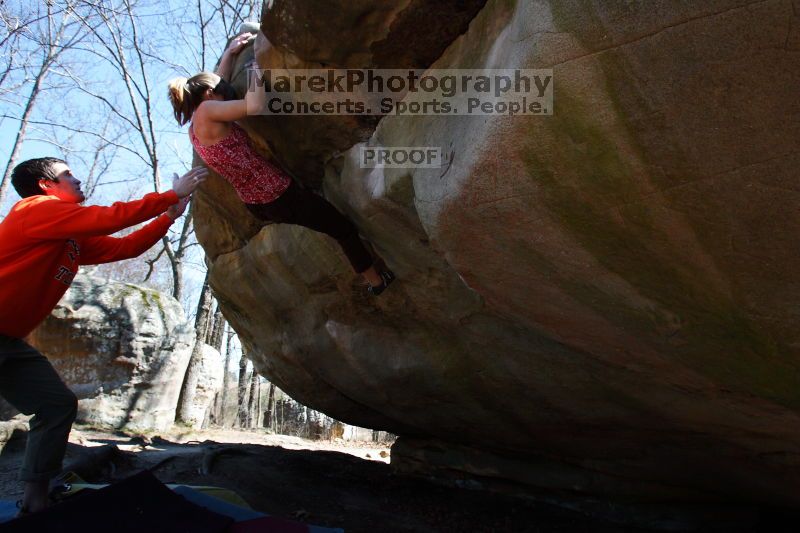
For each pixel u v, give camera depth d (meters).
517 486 5.18
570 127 1.77
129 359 8.36
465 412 4.52
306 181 3.56
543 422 4.13
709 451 3.52
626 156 1.76
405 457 6.07
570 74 1.69
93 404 8.07
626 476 4.41
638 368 2.84
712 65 1.51
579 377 3.40
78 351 8.16
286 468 5.98
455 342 3.91
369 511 4.92
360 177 3.07
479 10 2.31
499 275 2.51
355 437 16.11
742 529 4.18
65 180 3.26
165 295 9.28
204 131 3.03
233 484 5.12
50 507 2.82
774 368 2.20
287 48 2.78
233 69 3.61
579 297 2.40
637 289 2.19
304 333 4.91
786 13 1.36
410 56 2.57
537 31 1.71
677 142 1.67
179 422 10.22
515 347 3.54
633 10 1.53
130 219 2.92
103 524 2.83
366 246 3.65
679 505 4.37
